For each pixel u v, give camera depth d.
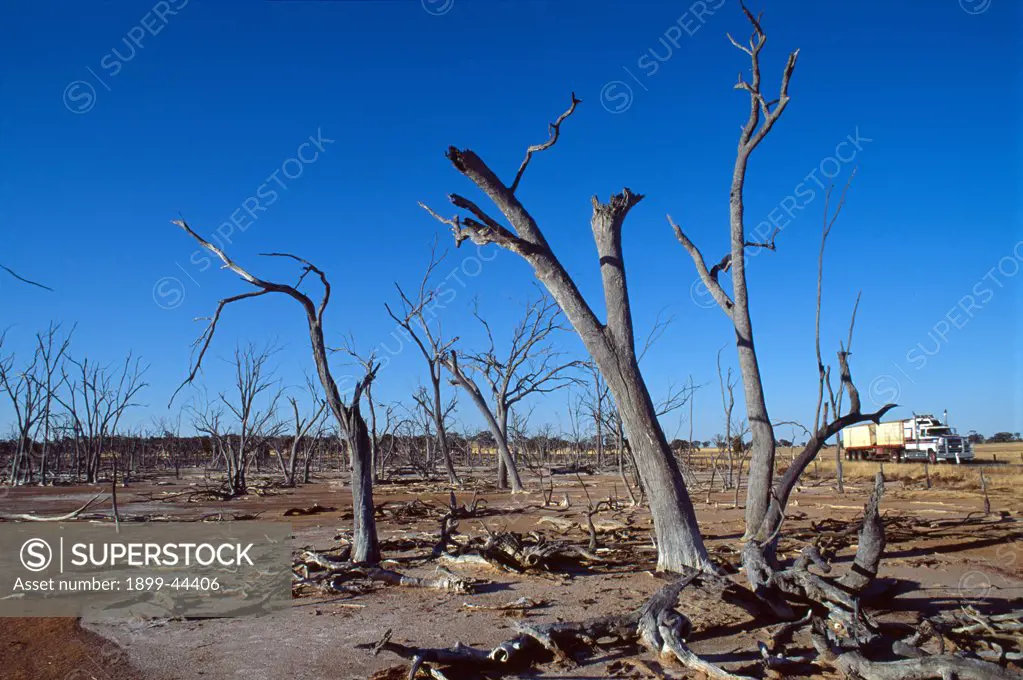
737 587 8.59
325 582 10.50
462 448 54.34
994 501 23.30
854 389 10.95
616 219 11.19
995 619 7.34
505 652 6.76
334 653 7.40
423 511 21.02
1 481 39.53
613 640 7.32
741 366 11.83
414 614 8.98
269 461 59.84
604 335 10.92
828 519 16.81
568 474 43.28
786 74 11.28
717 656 7.09
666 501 10.76
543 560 11.80
